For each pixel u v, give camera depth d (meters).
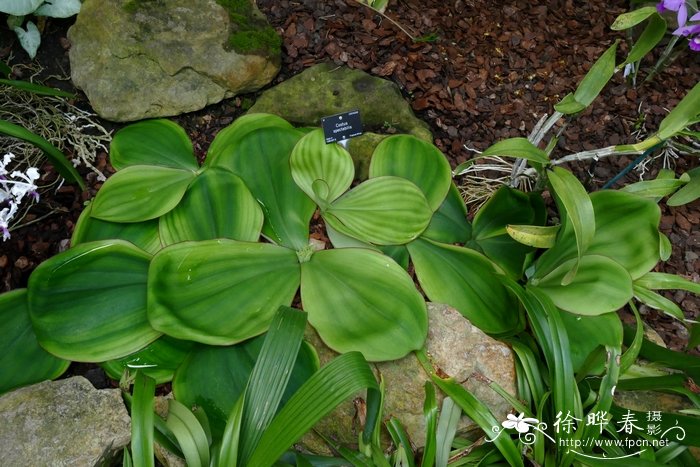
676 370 1.14
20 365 1.08
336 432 1.07
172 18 1.40
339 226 1.21
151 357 1.10
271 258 1.16
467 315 1.16
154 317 1.06
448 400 1.06
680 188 1.24
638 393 1.14
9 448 0.97
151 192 1.22
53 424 0.99
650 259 1.15
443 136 1.45
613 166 1.44
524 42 1.58
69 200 1.31
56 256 1.12
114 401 1.03
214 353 1.08
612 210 1.20
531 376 1.09
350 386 0.91
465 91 1.50
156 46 1.39
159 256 1.11
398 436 1.04
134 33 1.39
